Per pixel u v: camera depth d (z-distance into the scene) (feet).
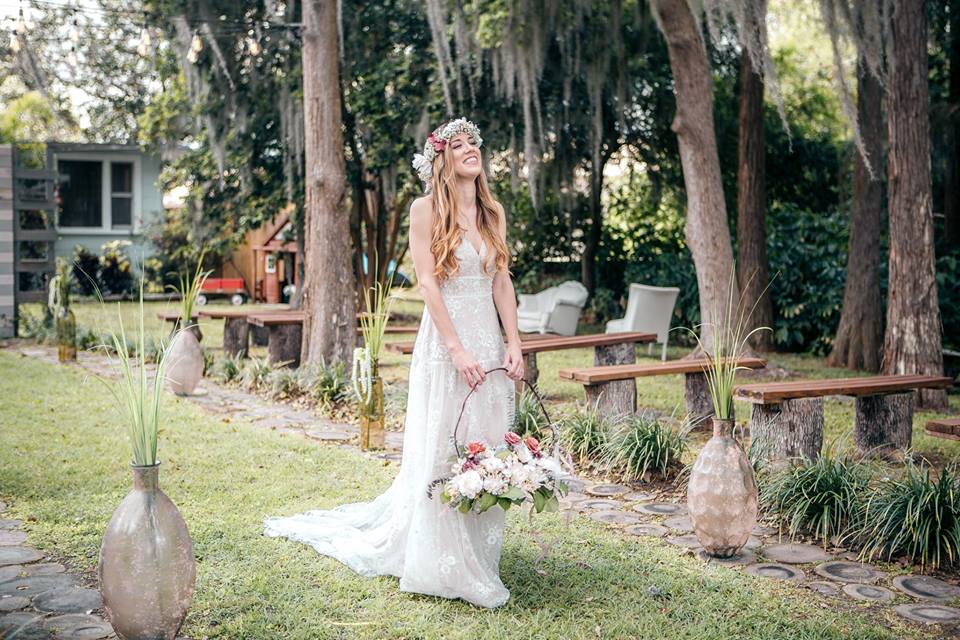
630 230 50.47
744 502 11.92
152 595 8.54
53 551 11.83
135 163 62.49
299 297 45.91
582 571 11.40
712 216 30.78
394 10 40.45
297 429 20.83
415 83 39.96
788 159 49.03
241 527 12.99
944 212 39.09
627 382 20.43
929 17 39.06
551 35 39.06
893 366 25.70
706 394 22.03
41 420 20.90
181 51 39.40
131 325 39.81
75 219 61.36
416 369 11.00
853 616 10.14
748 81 37.91
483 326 10.96
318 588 10.69
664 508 14.70
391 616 9.91
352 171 44.11
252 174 44.93
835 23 27.12
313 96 26.73
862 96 33.37
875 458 18.88
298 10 39.60
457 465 10.21
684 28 30.07
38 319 43.37
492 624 9.66
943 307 34.24
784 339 38.81
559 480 10.51
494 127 40.57
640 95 46.47
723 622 9.89
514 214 48.80
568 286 39.58
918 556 12.11
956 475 14.24
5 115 71.05
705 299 30.96
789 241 39.96
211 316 32.50
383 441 18.81
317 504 14.28
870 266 33.45
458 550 10.37
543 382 28.58
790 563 12.09
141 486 8.82
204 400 24.57
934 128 37.35
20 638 9.10
